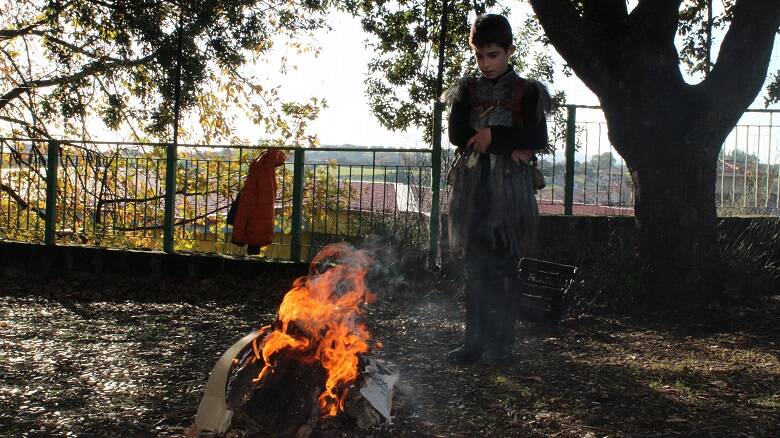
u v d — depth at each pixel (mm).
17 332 5918
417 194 8523
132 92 15602
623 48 6988
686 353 5273
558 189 9320
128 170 10016
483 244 4680
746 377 4590
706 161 7023
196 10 13469
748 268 7383
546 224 7988
